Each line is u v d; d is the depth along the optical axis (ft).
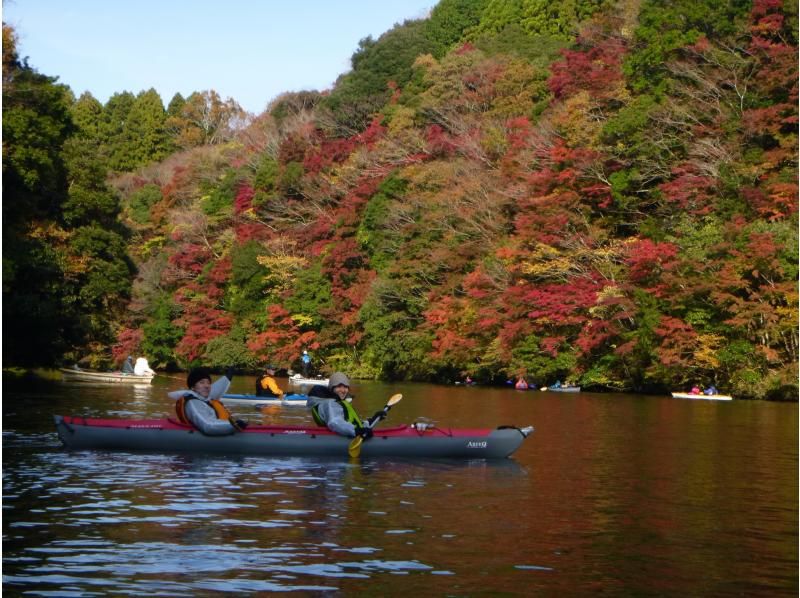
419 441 48.19
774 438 62.90
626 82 155.33
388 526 31.35
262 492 37.22
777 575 26.23
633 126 141.49
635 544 29.50
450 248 167.63
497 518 33.04
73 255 150.61
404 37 267.59
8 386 109.29
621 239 145.38
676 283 125.90
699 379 129.70
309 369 201.26
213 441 48.03
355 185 217.36
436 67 225.35
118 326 223.71
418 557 27.32
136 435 48.26
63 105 125.90
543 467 46.16
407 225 183.93
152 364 242.37
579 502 36.40
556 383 142.72
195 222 247.91
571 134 152.76
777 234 118.01
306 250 213.87
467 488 39.19
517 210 165.58
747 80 137.18
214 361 210.79
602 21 191.11
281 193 237.25
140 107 366.22
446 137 200.54
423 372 177.68
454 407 93.66
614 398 116.26
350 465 45.16
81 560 26.35
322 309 195.21
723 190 132.67
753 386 119.03
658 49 146.10
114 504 34.24
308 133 249.55
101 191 158.71
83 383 121.70
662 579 25.63
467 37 260.83
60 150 148.05
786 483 41.73
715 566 27.04
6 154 113.09
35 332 133.08
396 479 41.16
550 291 142.82
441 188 186.09
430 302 169.89
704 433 66.44
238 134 310.45
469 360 161.27
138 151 361.51
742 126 131.13
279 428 48.42
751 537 30.73
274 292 209.15
